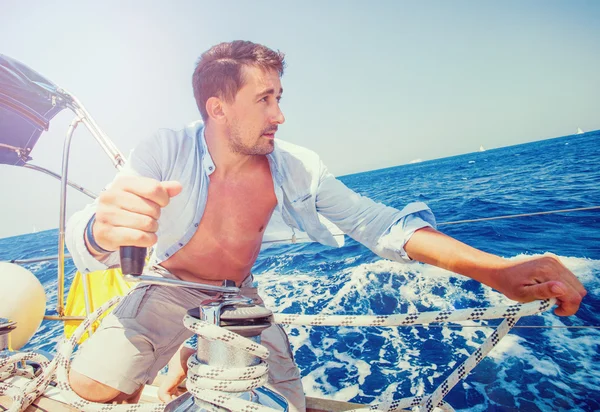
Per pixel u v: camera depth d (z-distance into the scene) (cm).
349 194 166
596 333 387
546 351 364
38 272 1038
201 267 175
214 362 70
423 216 137
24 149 315
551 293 77
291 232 221
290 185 171
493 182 2088
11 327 141
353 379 345
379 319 81
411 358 373
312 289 612
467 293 518
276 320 87
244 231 175
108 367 134
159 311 155
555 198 1295
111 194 71
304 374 361
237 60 142
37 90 265
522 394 305
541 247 739
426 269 627
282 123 150
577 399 292
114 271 277
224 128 151
